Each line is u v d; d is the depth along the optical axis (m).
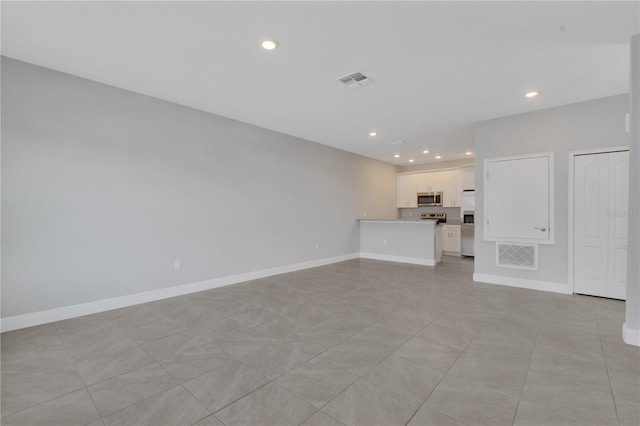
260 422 1.55
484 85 3.29
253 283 4.54
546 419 1.56
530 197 4.12
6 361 2.18
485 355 2.26
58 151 2.99
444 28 2.29
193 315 3.15
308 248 5.82
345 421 1.55
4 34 2.37
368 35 2.38
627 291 2.48
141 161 3.57
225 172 4.43
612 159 3.58
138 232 3.54
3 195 2.71
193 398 1.75
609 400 1.71
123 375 2.00
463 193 7.25
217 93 3.55
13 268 2.76
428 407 1.66
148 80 3.21
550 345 2.42
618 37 2.40
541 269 4.06
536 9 2.07
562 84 3.26
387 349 2.36
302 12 2.10
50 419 1.58
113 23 2.23
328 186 6.30
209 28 2.29
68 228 3.06
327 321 2.97
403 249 6.51
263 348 2.39
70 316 3.06
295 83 3.26
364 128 4.99
